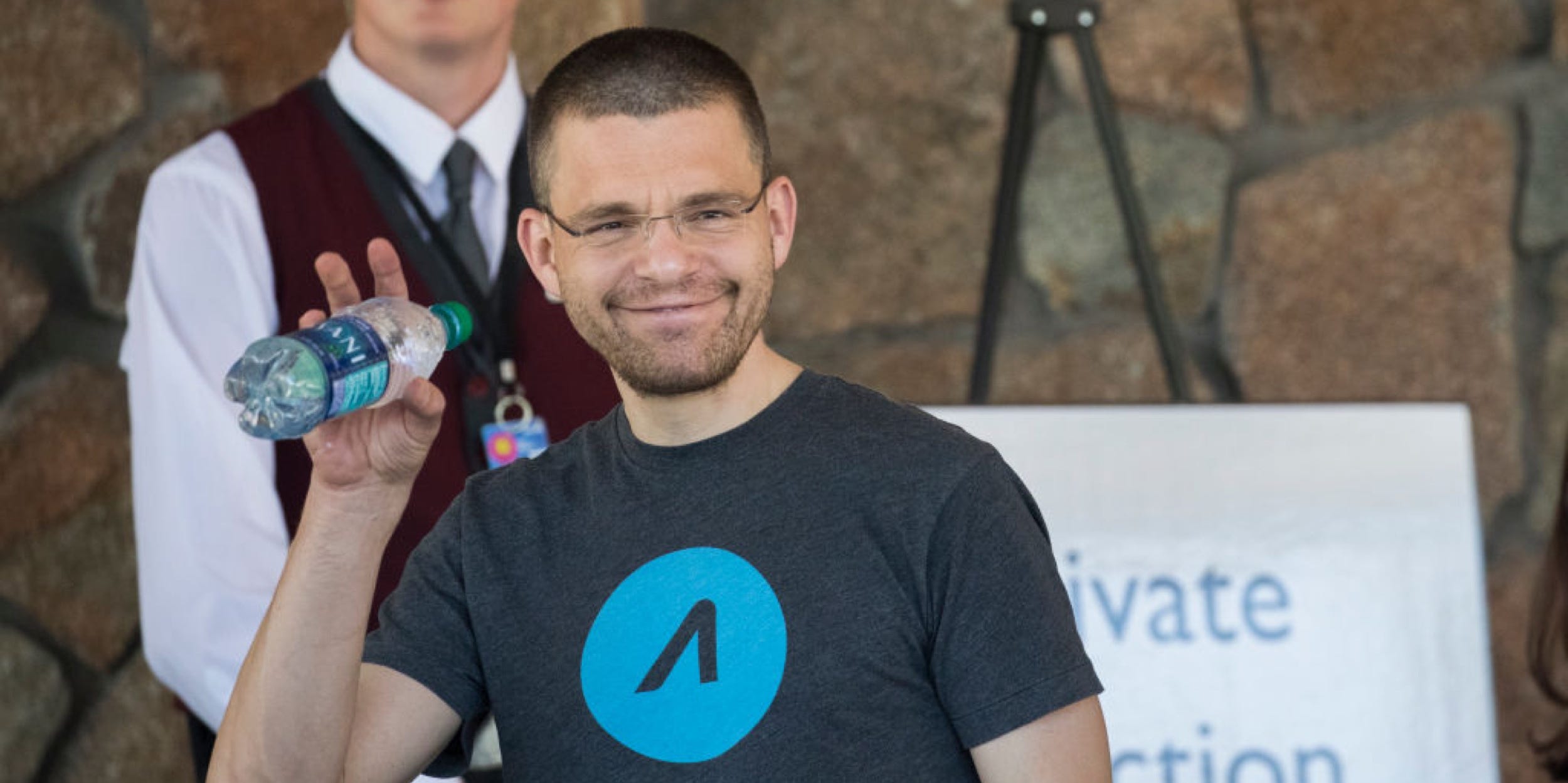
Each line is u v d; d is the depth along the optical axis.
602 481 5.38
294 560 4.93
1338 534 9.27
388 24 8.49
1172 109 11.08
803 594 5.04
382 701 5.34
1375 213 11.10
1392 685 9.20
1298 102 11.12
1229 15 11.09
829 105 10.96
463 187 8.69
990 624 4.98
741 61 10.92
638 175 5.03
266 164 8.60
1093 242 11.06
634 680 5.08
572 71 5.23
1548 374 11.16
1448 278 11.13
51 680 10.13
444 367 8.45
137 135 10.30
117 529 10.25
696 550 5.15
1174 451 9.25
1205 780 9.09
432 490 8.32
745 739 4.96
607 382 8.65
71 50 10.23
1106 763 5.07
